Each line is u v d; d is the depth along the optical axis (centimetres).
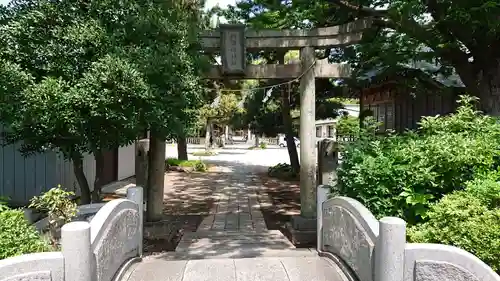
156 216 716
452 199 369
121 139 501
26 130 494
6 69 440
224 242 684
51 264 282
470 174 411
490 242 318
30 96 432
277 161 2414
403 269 296
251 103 1712
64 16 477
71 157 553
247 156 2861
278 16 866
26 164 827
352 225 389
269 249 636
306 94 721
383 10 762
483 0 590
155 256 591
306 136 721
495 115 682
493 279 269
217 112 2764
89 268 299
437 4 681
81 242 290
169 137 579
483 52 703
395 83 990
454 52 738
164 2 551
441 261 288
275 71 723
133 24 497
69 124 451
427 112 1007
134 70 450
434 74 916
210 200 1112
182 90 527
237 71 695
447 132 456
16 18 477
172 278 412
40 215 566
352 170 438
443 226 352
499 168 410
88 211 494
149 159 719
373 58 890
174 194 1205
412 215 408
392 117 1219
